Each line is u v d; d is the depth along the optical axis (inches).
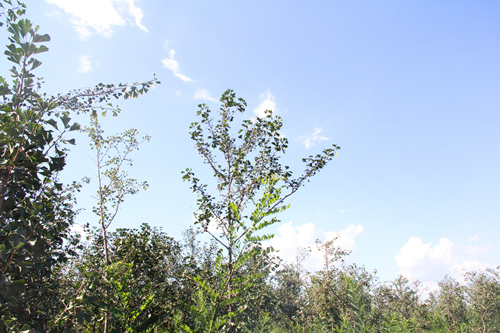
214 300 220.8
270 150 382.9
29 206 172.6
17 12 190.5
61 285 402.0
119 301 385.4
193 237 702.5
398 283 1120.8
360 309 569.6
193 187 379.6
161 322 435.8
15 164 168.7
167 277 527.2
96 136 522.3
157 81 235.9
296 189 376.2
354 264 773.9
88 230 480.4
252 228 217.8
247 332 488.7
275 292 924.6
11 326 158.7
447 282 1087.6
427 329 1027.9
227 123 395.5
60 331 227.1
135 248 486.9
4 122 177.2
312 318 776.9
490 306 984.3
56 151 187.5
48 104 182.1
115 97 230.7
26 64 185.8
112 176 518.6
